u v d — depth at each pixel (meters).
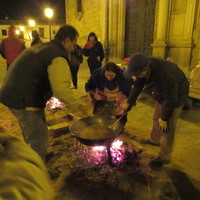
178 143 3.43
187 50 8.36
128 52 12.14
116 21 12.02
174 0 8.60
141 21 10.72
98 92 3.40
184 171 2.74
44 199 0.36
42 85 2.07
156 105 2.99
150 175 2.65
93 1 14.16
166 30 9.07
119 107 3.17
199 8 7.75
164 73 2.28
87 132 2.50
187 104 4.79
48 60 1.95
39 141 2.22
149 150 3.20
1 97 2.06
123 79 3.17
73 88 6.71
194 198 2.33
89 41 6.63
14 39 6.03
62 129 3.67
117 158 2.91
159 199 2.31
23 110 2.06
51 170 2.62
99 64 6.79
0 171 0.35
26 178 0.36
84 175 2.64
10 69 2.08
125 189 2.43
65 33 2.02
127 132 3.78
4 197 0.31
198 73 4.56
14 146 0.42
